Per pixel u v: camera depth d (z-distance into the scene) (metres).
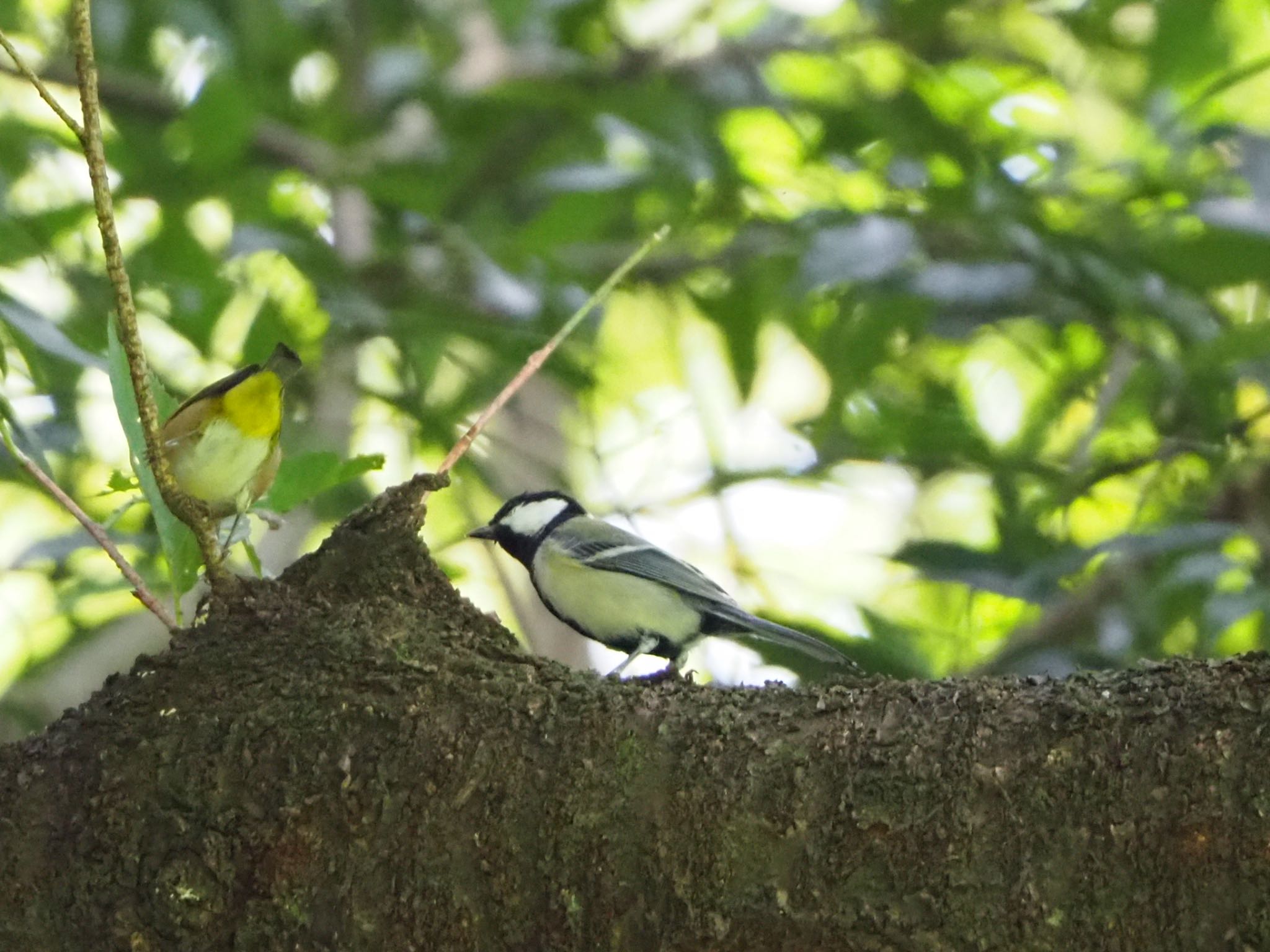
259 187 11.13
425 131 12.73
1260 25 10.90
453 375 12.70
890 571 12.30
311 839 4.40
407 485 5.23
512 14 11.73
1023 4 12.45
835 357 11.25
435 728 4.49
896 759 4.14
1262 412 10.51
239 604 4.95
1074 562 9.38
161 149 10.88
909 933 3.95
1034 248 10.05
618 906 4.19
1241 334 9.49
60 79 11.72
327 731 4.53
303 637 4.81
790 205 11.84
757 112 12.83
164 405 5.69
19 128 10.77
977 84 12.27
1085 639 10.30
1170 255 10.34
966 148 11.15
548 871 4.25
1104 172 11.20
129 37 12.50
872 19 12.70
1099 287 10.13
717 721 4.39
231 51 11.34
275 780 4.49
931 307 10.96
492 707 4.52
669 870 4.16
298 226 10.96
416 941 4.30
